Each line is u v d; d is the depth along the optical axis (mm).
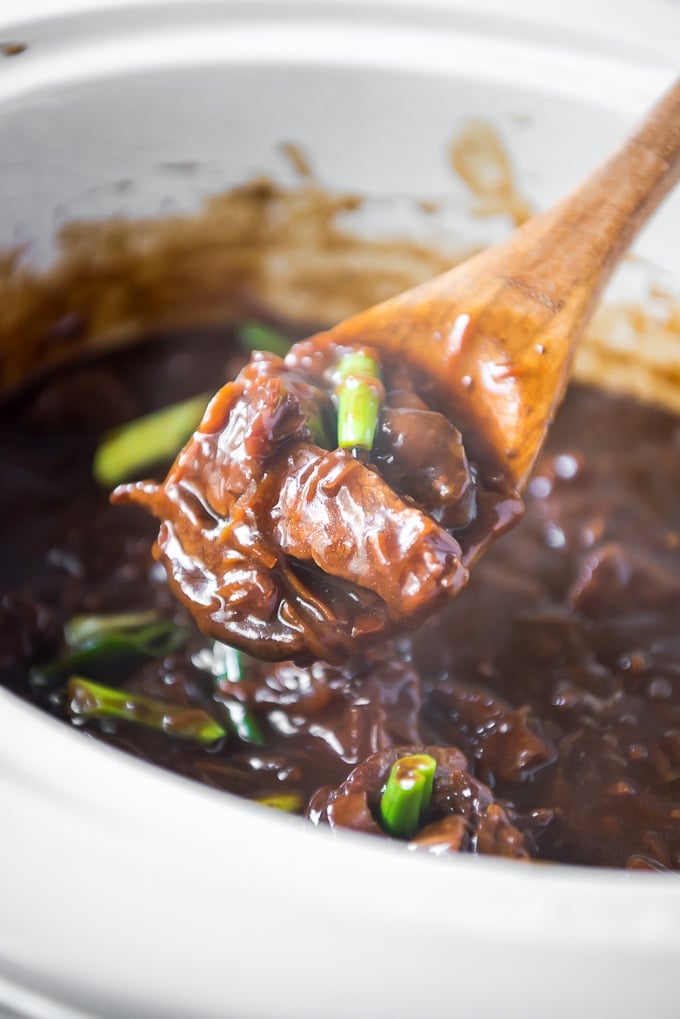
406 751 400
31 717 340
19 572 479
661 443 532
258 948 320
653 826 414
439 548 364
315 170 536
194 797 329
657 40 514
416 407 392
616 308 533
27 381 536
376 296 566
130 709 428
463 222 542
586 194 418
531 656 456
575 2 526
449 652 455
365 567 368
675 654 460
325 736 426
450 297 413
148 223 536
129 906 322
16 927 329
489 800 390
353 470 370
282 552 378
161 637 457
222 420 385
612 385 548
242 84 511
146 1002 330
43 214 512
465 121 517
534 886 320
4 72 490
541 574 484
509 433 404
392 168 533
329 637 377
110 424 521
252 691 434
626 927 315
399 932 315
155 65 501
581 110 502
